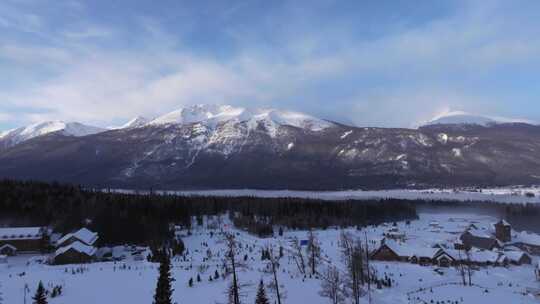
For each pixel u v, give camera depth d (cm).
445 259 11088
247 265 8762
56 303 5547
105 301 5716
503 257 11231
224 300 5703
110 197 18750
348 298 6781
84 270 7900
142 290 6269
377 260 11794
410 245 12706
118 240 13725
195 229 18262
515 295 7581
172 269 8088
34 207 16500
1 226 15150
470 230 14988
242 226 18638
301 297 6228
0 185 17662
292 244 12769
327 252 11756
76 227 14312
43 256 11294
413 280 9000
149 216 15350
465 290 8000
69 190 19712
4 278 7012
